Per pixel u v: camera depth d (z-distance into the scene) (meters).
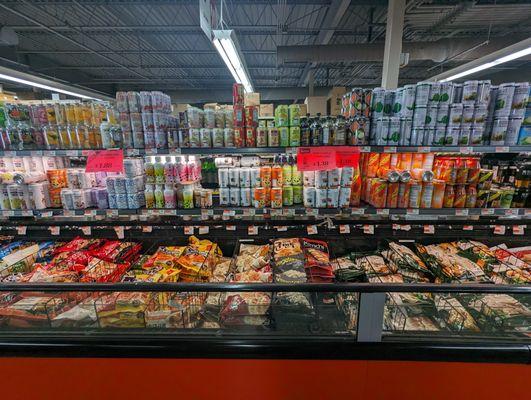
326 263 1.91
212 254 2.22
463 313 1.55
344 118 1.69
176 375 1.33
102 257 2.09
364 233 2.33
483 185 1.76
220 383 1.33
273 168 1.87
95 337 1.32
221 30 3.31
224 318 1.53
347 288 1.21
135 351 1.29
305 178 1.88
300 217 2.41
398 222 2.34
